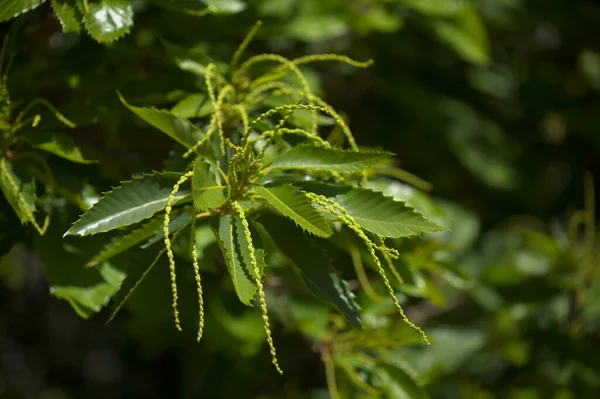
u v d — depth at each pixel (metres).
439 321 2.72
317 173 2.14
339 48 2.70
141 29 2.30
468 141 2.98
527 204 3.28
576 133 3.40
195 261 2.03
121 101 2.16
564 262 2.60
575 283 2.60
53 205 2.18
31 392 3.69
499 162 3.05
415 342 2.28
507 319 2.65
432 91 2.90
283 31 2.44
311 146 2.10
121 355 3.99
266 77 2.19
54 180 2.16
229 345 2.43
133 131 2.39
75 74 2.20
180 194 2.09
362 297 2.29
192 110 2.16
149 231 2.09
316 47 2.69
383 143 2.85
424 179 3.10
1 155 2.14
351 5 2.57
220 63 2.26
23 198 2.13
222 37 2.46
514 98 3.29
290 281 2.30
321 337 2.29
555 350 2.60
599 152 3.49
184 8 2.20
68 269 2.16
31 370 3.73
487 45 2.63
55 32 2.28
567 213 3.42
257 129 2.16
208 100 2.17
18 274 3.41
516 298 2.61
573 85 3.53
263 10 2.43
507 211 3.31
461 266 2.66
